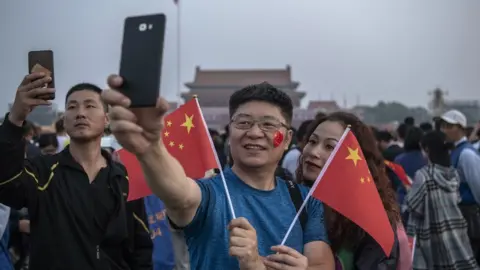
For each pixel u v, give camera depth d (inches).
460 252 194.2
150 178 70.2
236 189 86.2
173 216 80.0
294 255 80.3
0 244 140.9
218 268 81.0
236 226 77.0
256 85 89.0
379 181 115.8
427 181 195.2
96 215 120.3
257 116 85.9
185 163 101.9
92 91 125.6
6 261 141.7
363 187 97.7
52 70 99.7
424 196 195.3
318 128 116.9
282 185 92.7
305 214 90.6
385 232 97.7
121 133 61.1
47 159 124.0
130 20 63.5
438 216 193.9
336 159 96.9
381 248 104.0
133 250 130.1
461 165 227.1
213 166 101.3
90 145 125.0
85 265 117.2
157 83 60.6
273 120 86.0
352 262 103.9
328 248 91.6
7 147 100.3
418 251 197.2
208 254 81.4
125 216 124.2
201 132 102.5
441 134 199.9
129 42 62.7
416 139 260.5
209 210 81.4
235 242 75.6
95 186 122.2
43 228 117.3
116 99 59.6
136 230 130.3
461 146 238.1
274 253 84.1
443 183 194.9
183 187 73.5
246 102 87.2
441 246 193.2
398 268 111.8
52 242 116.5
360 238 103.6
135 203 128.9
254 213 85.1
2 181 105.5
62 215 118.0
